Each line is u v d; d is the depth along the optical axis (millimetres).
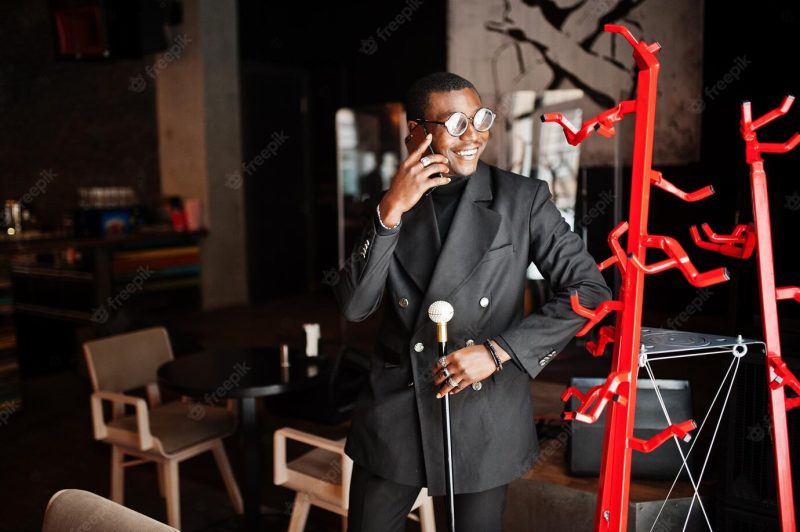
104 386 3002
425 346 1484
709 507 2182
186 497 3213
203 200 7223
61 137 8188
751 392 1960
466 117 1359
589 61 4871
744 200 2088
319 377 2807
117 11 5836
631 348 1194
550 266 1468
